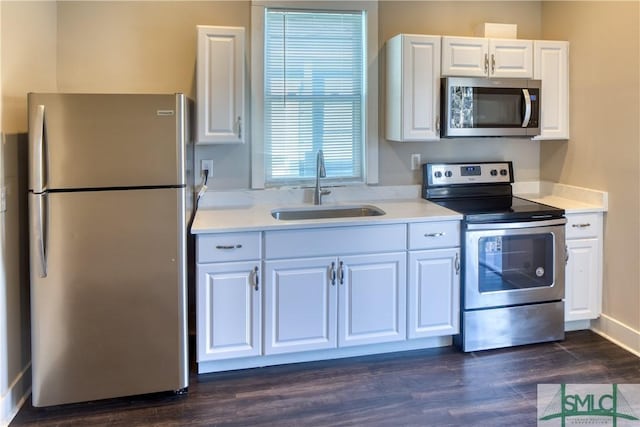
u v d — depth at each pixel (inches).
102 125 91.2
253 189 131.0
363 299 113.6
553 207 125.1
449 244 117.0
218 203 129.3
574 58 134.2
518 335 122.0
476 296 118.3
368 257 112.7
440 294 117.7
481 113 127.1
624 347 120.9
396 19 135.0
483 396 99.3
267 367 112.6
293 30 130.3
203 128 116.3
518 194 149.3
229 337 107.5
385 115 136.6
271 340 109.5
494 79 127.1
